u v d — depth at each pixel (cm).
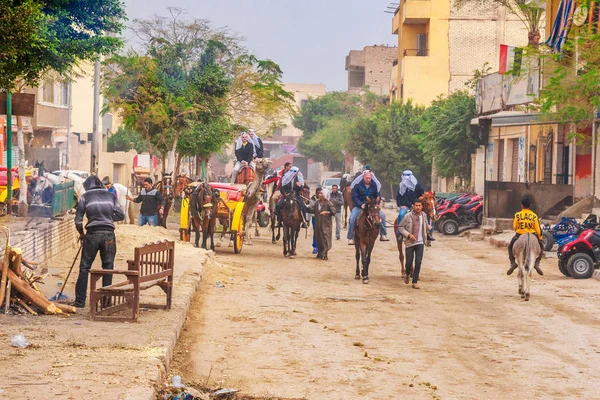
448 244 3362
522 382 1084
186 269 1905
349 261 2602
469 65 7800
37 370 899
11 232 1673
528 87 4150
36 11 1305
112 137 8144
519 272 1828
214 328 1389
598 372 1148
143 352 1025
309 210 2727
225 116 4522
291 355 1202
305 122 12469
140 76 3962
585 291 1967
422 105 7656
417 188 2362
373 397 986
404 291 1934
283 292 1853
